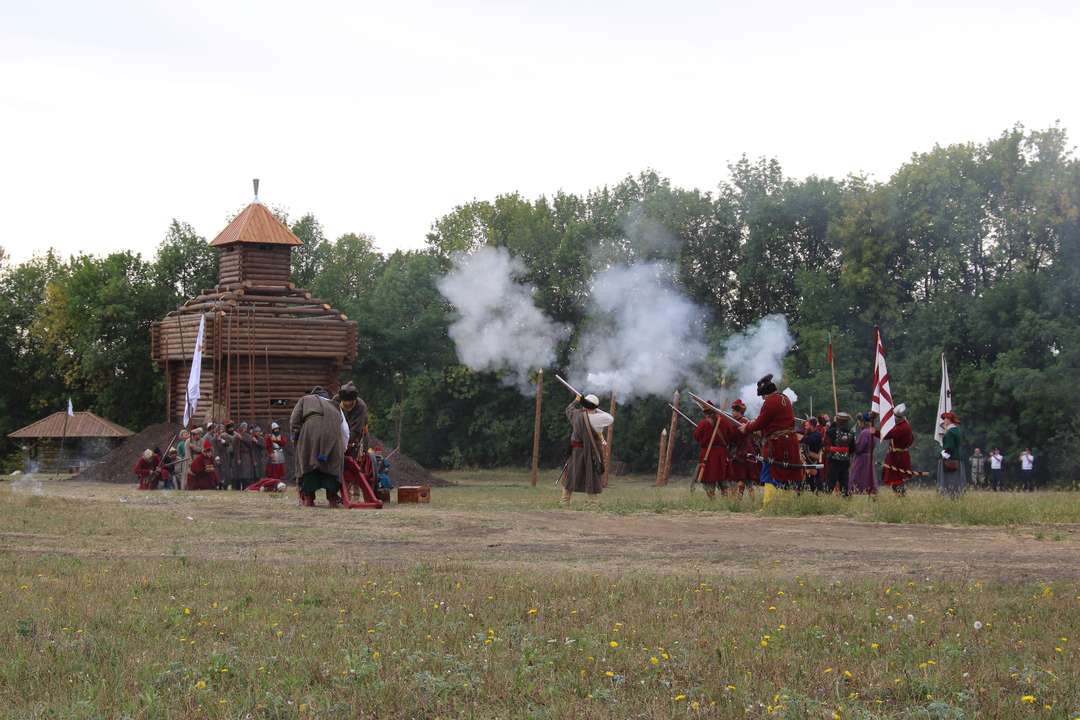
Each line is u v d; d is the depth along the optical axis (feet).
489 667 26.81
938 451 168.25
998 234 189.06
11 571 42.14
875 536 54.39
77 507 70.13
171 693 24.79
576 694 24.72
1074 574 41.91
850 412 172.04
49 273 237.86
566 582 39.17
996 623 31.99
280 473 115.14
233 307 140.67
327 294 224.33
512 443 225.15
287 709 23.50
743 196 206.59
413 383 221.87
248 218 149.38
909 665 27.09
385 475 82.38
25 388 233.35
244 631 31.17
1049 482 167.32
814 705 23.80
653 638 30.12
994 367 172.35
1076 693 24.54
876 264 187.73
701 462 74.49
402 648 28.86
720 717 22.85
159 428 144.87
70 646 29.07
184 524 59.36
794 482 69.51
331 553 48.73
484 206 229.66
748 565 44.96
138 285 203.51
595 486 75.05
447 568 43.14
